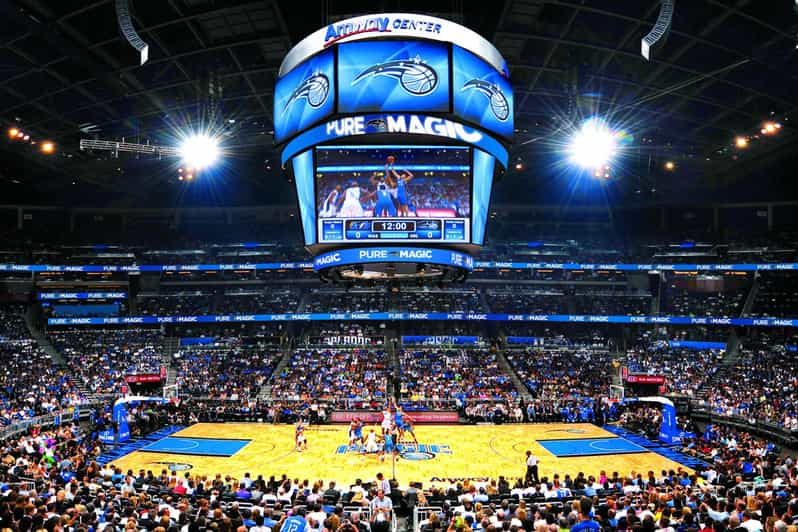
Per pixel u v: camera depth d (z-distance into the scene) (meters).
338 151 21.84
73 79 41.19
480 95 21.88
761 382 48.00
